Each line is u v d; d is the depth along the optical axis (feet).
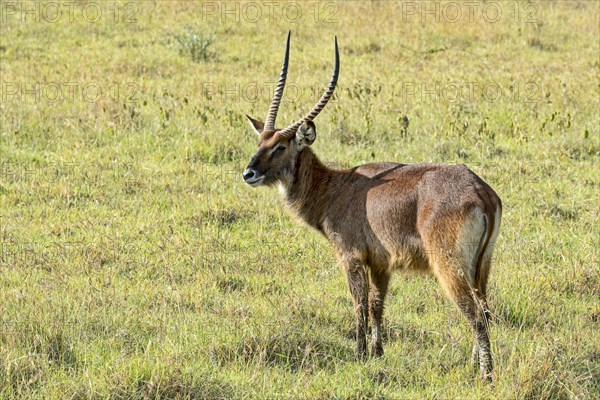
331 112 106.93
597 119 104.78
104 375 47.16
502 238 72.08
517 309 59.06
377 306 53.62
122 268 65.51
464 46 147.54
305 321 56.39
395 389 48.01
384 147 95.81
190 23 159.63
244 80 126.00
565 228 74.54
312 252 69.92
